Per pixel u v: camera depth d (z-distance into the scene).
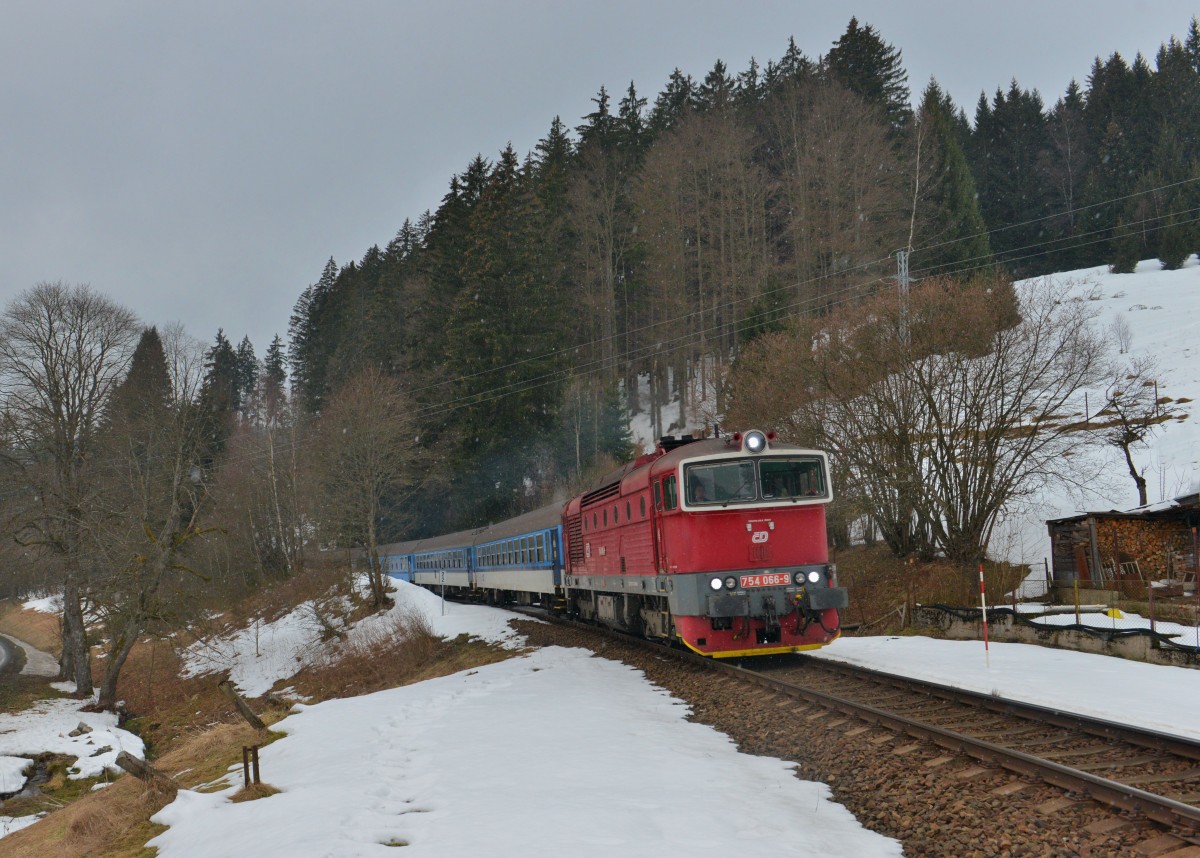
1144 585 21.73
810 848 7.07
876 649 17.45
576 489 48.69
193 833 9.63
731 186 64.12
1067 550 24.67
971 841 6.93
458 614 33.53
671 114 81.62
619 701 13.65
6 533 32.44
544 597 30.73
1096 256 79.31
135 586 32.34
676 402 68.56
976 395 25.84
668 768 9.49
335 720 14.91
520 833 7.46
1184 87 94.06
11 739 26.31
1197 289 57.34
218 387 83.81
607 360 63.97
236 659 39.50
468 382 52.34
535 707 13.58
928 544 28.69
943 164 71.75
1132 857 6.26
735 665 15.63
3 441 32.75
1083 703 10.50
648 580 16.73
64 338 34.50
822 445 28.39
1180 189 76.31
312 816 8.73
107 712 31.81
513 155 60.84
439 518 62.03
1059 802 7.28
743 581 14.48
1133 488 29.61
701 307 63.50
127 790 15.06
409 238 90.06
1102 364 31.23
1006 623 18.30
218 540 54.59
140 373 40.81
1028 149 96.19
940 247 63.78
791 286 57.59
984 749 8.51
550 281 59.84
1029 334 25.88
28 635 64.38
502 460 53.66
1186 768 7.92
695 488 14.85
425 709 14.90
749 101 83.62
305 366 88.19
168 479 35.97
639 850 6.96
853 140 61.41
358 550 50.75
